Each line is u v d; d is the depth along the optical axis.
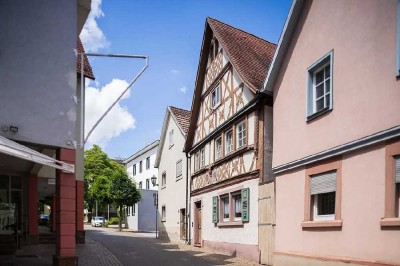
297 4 10.55
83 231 18.25
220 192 15.95
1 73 9.02
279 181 11.38
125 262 12.08
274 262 11.23
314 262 9.34
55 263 9.33
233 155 14.83
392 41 7.58
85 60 18.89
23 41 9.41
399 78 7.36
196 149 19.58
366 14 8.32
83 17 12.45
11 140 8.59
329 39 9.51
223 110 16.17
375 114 7.88
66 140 9.71
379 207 7.63
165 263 12.05
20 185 16.17
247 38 17.44
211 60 17.81
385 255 7.39
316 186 9.70
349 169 8.53
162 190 25.83
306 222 9.78
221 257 13.88
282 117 11.44
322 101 9.95
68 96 9.88
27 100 9.27
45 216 32.09
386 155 7.56
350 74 8.68
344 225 8.51
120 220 34.38
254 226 13.00
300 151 10.37
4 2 9.29
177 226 22.23
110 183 34.91
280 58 11.53
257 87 13.10
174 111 24.70
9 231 15.66
